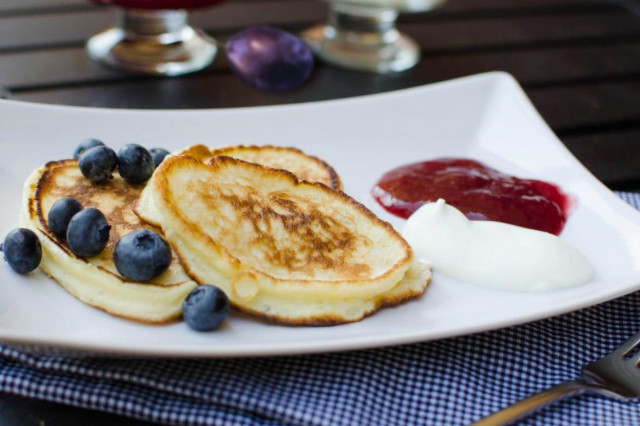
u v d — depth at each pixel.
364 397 0.36
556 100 0.57
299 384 0.36
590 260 0.43
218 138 0.47
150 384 0.36
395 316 0.39
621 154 0.52
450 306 0.40
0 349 0.36
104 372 0.36
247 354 0.35
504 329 0.39
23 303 0.38
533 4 0.75
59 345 0.35
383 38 0.62
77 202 0.39
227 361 0.37
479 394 0.37
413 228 0.43
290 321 0.38
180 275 0.38
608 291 0.39
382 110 0.49
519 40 0.66
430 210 0.43
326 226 0.40
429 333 0.37
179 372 0.36
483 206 0.44
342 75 0.58
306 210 0.40
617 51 0.65
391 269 0.39
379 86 0.58
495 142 0.49
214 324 0.37
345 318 0.38
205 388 0.36
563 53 0.64
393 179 0.46
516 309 0.40
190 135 0.46
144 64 0.56
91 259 0.38
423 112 0.49
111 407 0.36
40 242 0.38
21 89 0.53
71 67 0.56
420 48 0.63
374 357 0.37
